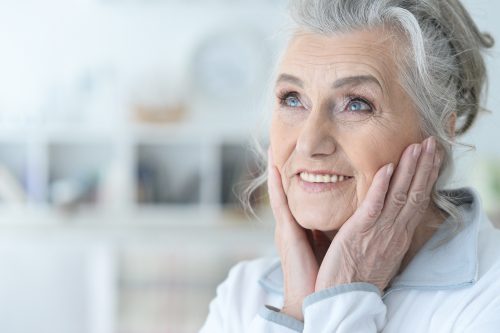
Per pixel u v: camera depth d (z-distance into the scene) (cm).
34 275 367
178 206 412
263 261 135
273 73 126
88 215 396
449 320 107
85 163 420
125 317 365
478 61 117
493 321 104
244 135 404
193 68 418
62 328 368
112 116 414
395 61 107
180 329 360
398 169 108
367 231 109
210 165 407
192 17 418
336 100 108
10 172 417
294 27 112
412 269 114
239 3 418
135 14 415
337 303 107
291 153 113
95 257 367
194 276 366
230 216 397
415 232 117
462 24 114
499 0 339
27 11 411
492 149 372
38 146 403
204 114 421
